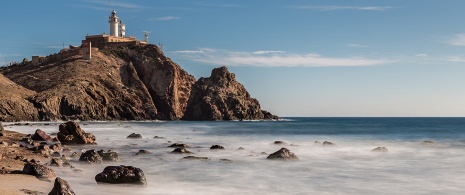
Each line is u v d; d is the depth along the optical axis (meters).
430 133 72.69
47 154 28.52
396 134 68.31
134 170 18.77
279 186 19.23
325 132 75.25
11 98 123.25
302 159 29.50
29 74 169.25
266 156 30.77
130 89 168.62
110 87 161.00
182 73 192.62
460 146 40.47
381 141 48.66
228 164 26.39
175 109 178.62
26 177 17.52
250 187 18.91
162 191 17.45
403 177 21.95
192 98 186.50
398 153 33.91
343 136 61.03
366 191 18.30
